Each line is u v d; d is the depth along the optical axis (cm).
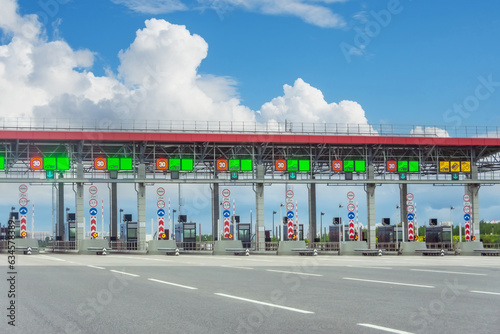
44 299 1224
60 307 1091
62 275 1967
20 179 4616
